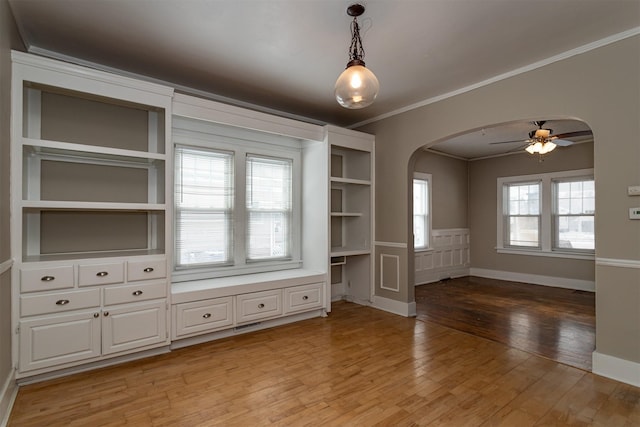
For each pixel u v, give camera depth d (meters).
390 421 2.07
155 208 3.03
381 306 4.66
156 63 3.24
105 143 3.21
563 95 2.98
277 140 4.51
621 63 2.66
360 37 2.72
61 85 2.60
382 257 4.68
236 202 4.12
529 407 2.24
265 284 3.74
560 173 6.07
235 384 2.52
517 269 6.68
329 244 4.37
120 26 2.62
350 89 2.06
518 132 5.38
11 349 2.34
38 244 2.90
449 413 2.16
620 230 2.64
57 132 2.97
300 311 4.06
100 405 2.22
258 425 2.02
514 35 2.72
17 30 2.56
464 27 2.61
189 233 3.78
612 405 2.26
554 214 6.21
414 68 3.30
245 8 2.39
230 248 4.08
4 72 2.21
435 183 6.83
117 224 3.29
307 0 2.29
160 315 3.03
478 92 3.62
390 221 4.58
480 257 7.30
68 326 2.59
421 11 2.41
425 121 4.14
